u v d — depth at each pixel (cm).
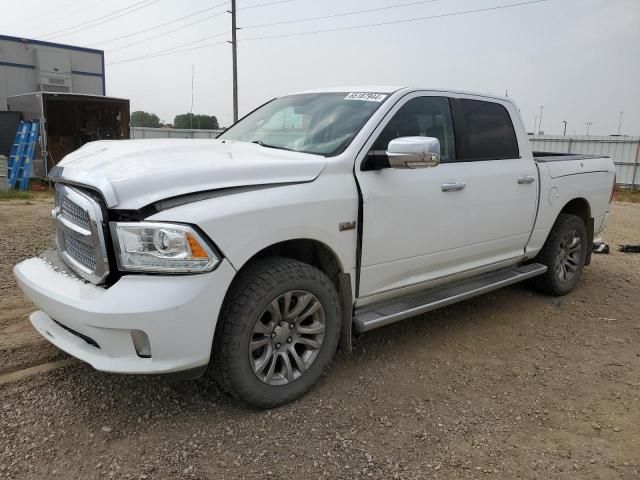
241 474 270
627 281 649
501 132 482
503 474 277
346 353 394
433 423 322
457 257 438
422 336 454
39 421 305
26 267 347
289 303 325
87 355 288
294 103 452
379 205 364
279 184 320
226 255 287
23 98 1662
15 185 1513
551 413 339
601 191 605
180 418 315
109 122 1788
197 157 328
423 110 416
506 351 432
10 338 407
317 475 271
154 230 274
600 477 277
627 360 423
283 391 327
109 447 285
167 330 274
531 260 555
